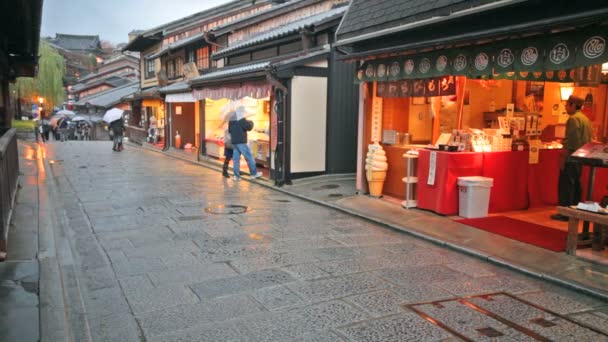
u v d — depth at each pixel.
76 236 6.62
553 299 4.56
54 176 12.49
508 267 5.41
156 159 17.38
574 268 5.25
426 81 8.05
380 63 8.39
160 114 25.16
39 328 3.63
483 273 5.29
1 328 3.61
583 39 5.23
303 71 10.87
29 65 10.69
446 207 7.68
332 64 11.16
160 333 3.76
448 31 7.05
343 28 9.06
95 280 4.92
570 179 7.32
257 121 14.87
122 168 14.45
